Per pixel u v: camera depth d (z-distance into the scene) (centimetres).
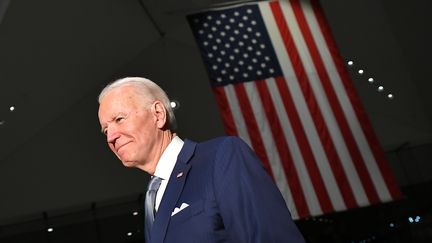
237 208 82
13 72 859
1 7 661
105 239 1060
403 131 1140
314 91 618
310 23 655
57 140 1113
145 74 1111
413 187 1113
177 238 84
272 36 645
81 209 1080
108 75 1090
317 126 604
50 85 984
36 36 804
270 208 83
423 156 1120
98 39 950
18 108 981
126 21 960
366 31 1120
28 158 1095
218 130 1120
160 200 94
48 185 1081
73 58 952
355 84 1140
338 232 1259
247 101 609
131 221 1083
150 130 98
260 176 87
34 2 714
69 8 793
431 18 923
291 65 631
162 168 98
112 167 1122
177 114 1119
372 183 577
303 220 1284
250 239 79
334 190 578
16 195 1065
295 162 590
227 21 652
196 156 95
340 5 1116
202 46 631
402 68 1138
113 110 97
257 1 669
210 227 83
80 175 1101
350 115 609
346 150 594
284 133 602
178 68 1131
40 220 1057
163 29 1083
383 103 1144
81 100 1123
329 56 638
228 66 626
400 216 1161
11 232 1035
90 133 1129
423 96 1122
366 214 1210
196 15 654
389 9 1087
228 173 86
